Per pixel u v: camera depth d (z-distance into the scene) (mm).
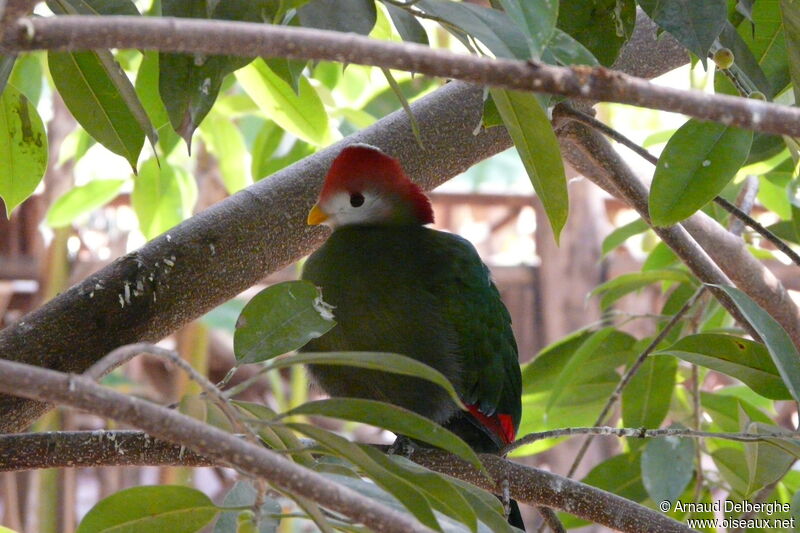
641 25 4805
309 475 2072
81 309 3676
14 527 8844
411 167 4719
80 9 3227
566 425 5961
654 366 5543
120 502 2756
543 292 10383
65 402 1941
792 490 5477
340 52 2029
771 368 3578
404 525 2088
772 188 6172
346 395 4691
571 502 3645
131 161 3775
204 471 13000
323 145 5180
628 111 10008
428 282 4711
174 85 3062
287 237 4320
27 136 4023
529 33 2256
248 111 6500
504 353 4988
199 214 4023
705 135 3469
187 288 3889
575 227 10320
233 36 1997
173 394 9039
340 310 4609
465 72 2051
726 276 5027
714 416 5711
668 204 3588
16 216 9430
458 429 5070
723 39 3334
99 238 10625
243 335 3078
